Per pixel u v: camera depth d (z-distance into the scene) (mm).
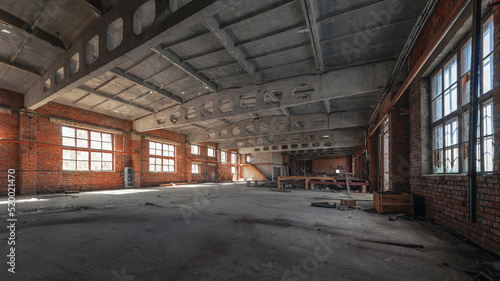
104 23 5578
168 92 9758
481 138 3047
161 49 6320
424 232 3686
